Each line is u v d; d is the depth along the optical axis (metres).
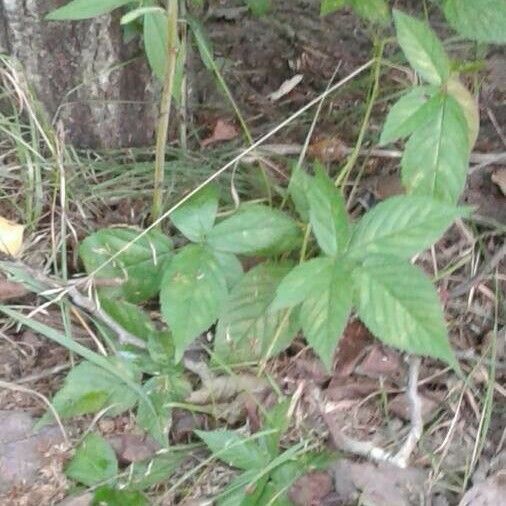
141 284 0.47
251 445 0.42
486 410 0.44
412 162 0.42
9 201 0.51
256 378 0.45
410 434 0.44
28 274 0.47
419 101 0.42
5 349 0.47
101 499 0.41
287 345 0.45
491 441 0.45
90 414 0.45
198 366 0.45
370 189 0.52
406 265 0.40
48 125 0.52
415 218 0.41
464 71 0.44
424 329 0.39
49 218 0.51
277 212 0.46
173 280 0.43
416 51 0.42
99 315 0.46
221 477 0.43
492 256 0.50
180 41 0.50
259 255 0.46
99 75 0.53
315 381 0.46
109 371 0.44
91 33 0.51
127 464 0.43
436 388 0.46
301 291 0.40
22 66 0.52
